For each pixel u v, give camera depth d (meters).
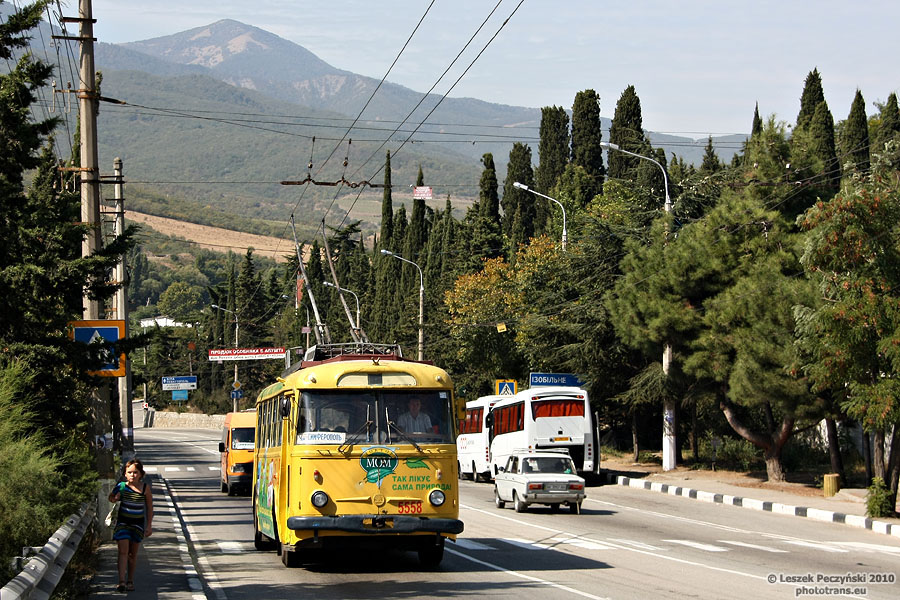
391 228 120.56
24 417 19.91
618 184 73.38
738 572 19.52
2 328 20.81
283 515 19.77
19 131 17.53
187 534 28.17
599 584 17.84
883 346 26.70
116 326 24.48
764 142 41.25
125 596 16.22
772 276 36.44
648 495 41.47
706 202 50.88
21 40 17.61
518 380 67.00
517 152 110.06
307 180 41.56
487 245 91.69
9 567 13.98
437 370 20.05
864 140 60.34
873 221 27.78
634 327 43.44
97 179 27.59
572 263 54.03
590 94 95.19
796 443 51.25
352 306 112.75
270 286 137.75
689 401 47.81
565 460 35.16
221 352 90.12
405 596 16.55
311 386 19.42
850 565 20.91
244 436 43.44
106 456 26.81
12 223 19.73
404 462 19.20
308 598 16.47
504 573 19.50
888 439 46.16
